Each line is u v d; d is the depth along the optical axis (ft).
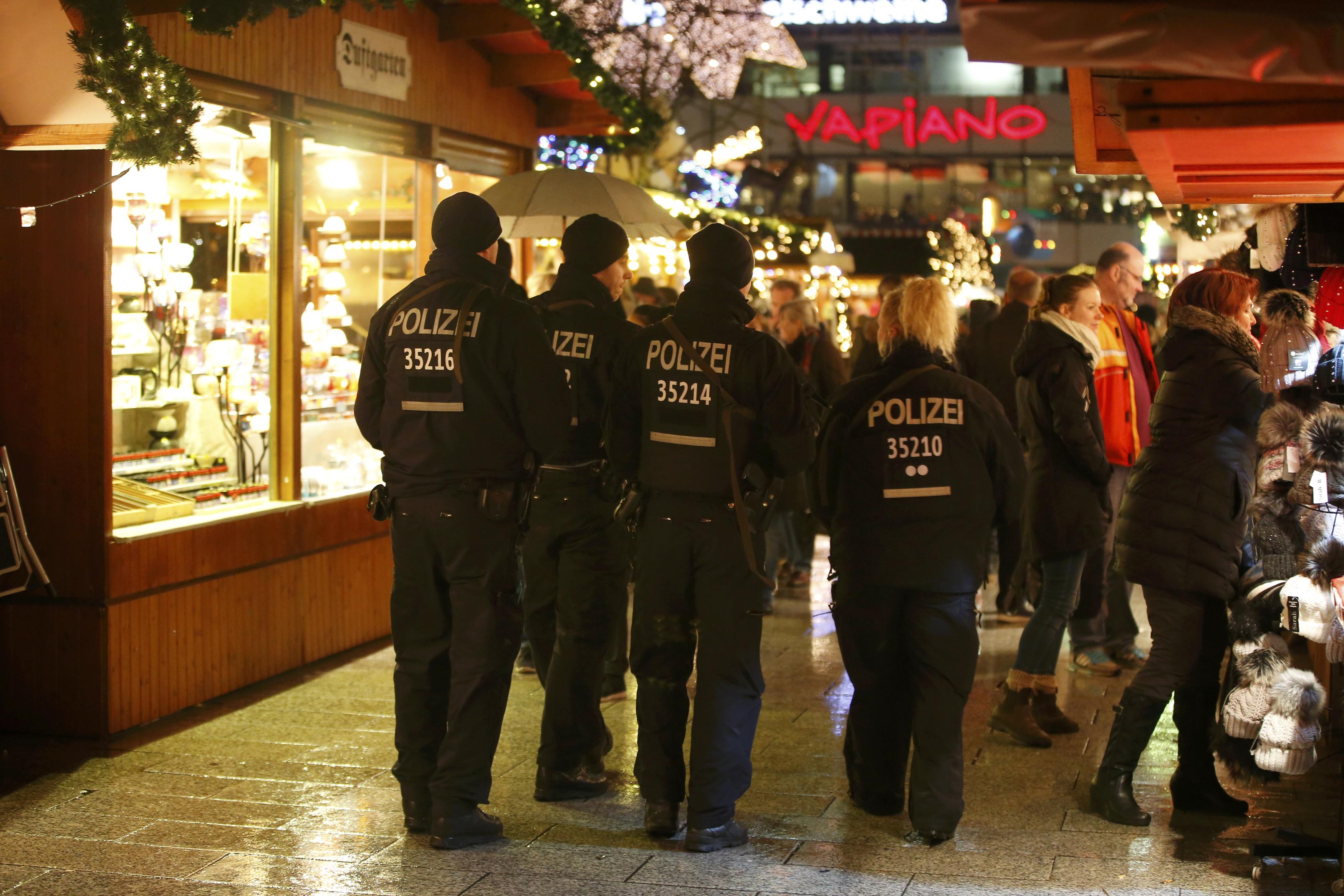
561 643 15.88
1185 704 15.16
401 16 24.53
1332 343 14.39
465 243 14.51
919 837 14.25
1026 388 18.34
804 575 30.17
